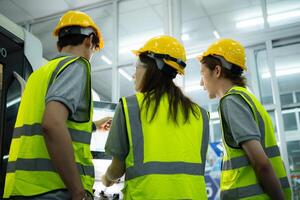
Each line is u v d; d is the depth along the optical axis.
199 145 1.24
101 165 2.03
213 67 1.59
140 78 1.31
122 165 1.25
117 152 1.19
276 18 4.16
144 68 1.30
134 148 1.16
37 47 1.98
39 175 1.10
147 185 1.10
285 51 4.12
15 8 4.93
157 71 1.28
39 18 5.20
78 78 1.17
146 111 1.20
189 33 4.68
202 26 4.75
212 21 4.66
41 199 1.07
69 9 5.03
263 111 1.46
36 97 1.19
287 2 4.17
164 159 1.14
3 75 1.67
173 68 1.29
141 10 4.75
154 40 1.34
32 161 1.12
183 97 1.29
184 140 1.20
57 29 1.38
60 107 1.08
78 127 1.19
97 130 2.06
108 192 1.98
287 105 3.90
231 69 1.57
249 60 4.07
